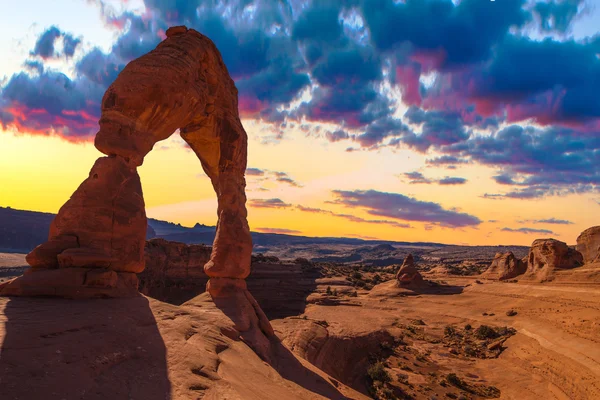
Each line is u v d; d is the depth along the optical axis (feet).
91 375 24.35
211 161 76.54
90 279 40.83
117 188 46.14
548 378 109.29
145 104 49.60
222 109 73.15
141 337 34.27
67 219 43.96
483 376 123.13
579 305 153.99
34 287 38.22
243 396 30.89
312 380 58.23
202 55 62.34
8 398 18.63
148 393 25.23
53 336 27.43
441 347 155.63
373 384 109.29
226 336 50.42
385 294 268.00
